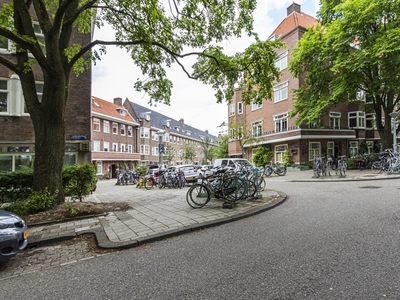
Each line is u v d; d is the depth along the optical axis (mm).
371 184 10445
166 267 3395
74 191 8750
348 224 4723
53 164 7383
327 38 17453
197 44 9508
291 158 23953
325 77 19328
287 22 27453
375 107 19141
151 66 10008
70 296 2781
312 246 3752
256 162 27031
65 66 7844
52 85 7234
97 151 32469
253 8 8156
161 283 2945
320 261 3223
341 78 17516
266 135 26266
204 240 4461
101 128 33906
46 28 7086
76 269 3568
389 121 18594
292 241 4031
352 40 16141
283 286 2682
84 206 7207
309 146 23828
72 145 14047
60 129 7547
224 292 2643
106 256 4023
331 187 10422
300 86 22984
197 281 2928
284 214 5961
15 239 3656
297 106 20578
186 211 6781
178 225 5316
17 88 12758
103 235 4930
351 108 26906
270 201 7484
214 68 9742
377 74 16703
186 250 4008
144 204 8281
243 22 8562
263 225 5137
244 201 7691
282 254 3531
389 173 13578
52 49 7035
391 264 3023
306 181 13898
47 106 7301
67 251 4387
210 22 8617
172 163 55156
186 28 8828
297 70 20438
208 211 6582
